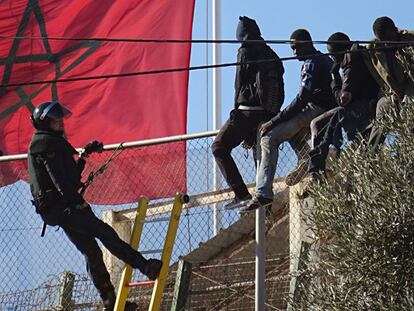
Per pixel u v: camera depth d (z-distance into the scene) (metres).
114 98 34.72
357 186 21.41
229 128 25.06
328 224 21.62
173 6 35.38
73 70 35.28
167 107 34.22
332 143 24.30
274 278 26.12
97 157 28.95
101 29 35.72
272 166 24.47
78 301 27.31
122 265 28.69
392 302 20.75
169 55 34.81
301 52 25.44
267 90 24.83
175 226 24.41
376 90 24.47
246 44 25.27
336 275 21.50
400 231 20.86
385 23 23.98
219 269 27.94
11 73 35.62
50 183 23.89
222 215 27.53
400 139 21.42
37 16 36.09
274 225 27.62
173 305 25.25
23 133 35.00
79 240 24.53
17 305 27.89
